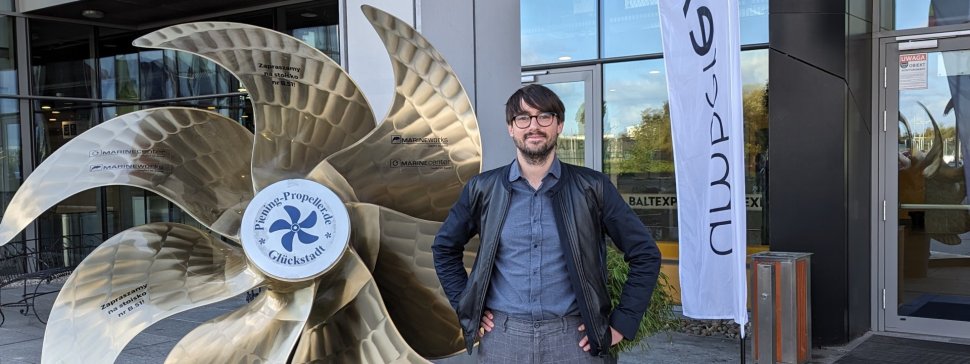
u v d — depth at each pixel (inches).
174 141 120.3
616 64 295.4
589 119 301.6
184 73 418.9
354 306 115.6
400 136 119.8
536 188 104.0
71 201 421.1
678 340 243.0
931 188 240.1
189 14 406.3
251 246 109.3
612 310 108.9
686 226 143.4
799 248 227.3
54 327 113.7
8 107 402.9
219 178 123.6
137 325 116.0
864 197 241.6
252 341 114.3
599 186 102.8
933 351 223.1
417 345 125.0
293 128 119.9
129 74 432.1
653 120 288.8
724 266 138.7
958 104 234.7
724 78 133.8
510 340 102.8
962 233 235.9
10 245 395.2
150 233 121.7
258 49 115.8
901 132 243.1
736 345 236.2
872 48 245.0
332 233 111.3
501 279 104.5
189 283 119.7
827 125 221.9
